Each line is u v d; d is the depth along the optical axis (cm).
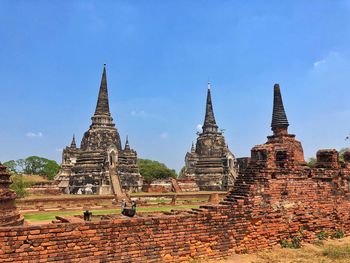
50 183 5262
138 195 4975
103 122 6284
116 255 1053
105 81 6550
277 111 2853
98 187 5500
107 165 5672
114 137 6200
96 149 5947
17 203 3609
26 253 931
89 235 1023
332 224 1577
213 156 7081
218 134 7444
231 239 1272
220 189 6688
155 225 1133
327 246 1386
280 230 1405
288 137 2781
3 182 1346
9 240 915
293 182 1494
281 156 1530
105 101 6431
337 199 1623
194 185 6712
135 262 1078
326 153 1719
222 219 1270
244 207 1337
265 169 1430
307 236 1471
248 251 1294
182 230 1177
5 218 1287
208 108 7606
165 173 8850
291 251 1314
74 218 1182
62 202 3981
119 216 1706
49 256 959
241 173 1514
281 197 1445
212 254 1220
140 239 1099
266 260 1187
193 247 1188
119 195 4794
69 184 5838
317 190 1562
